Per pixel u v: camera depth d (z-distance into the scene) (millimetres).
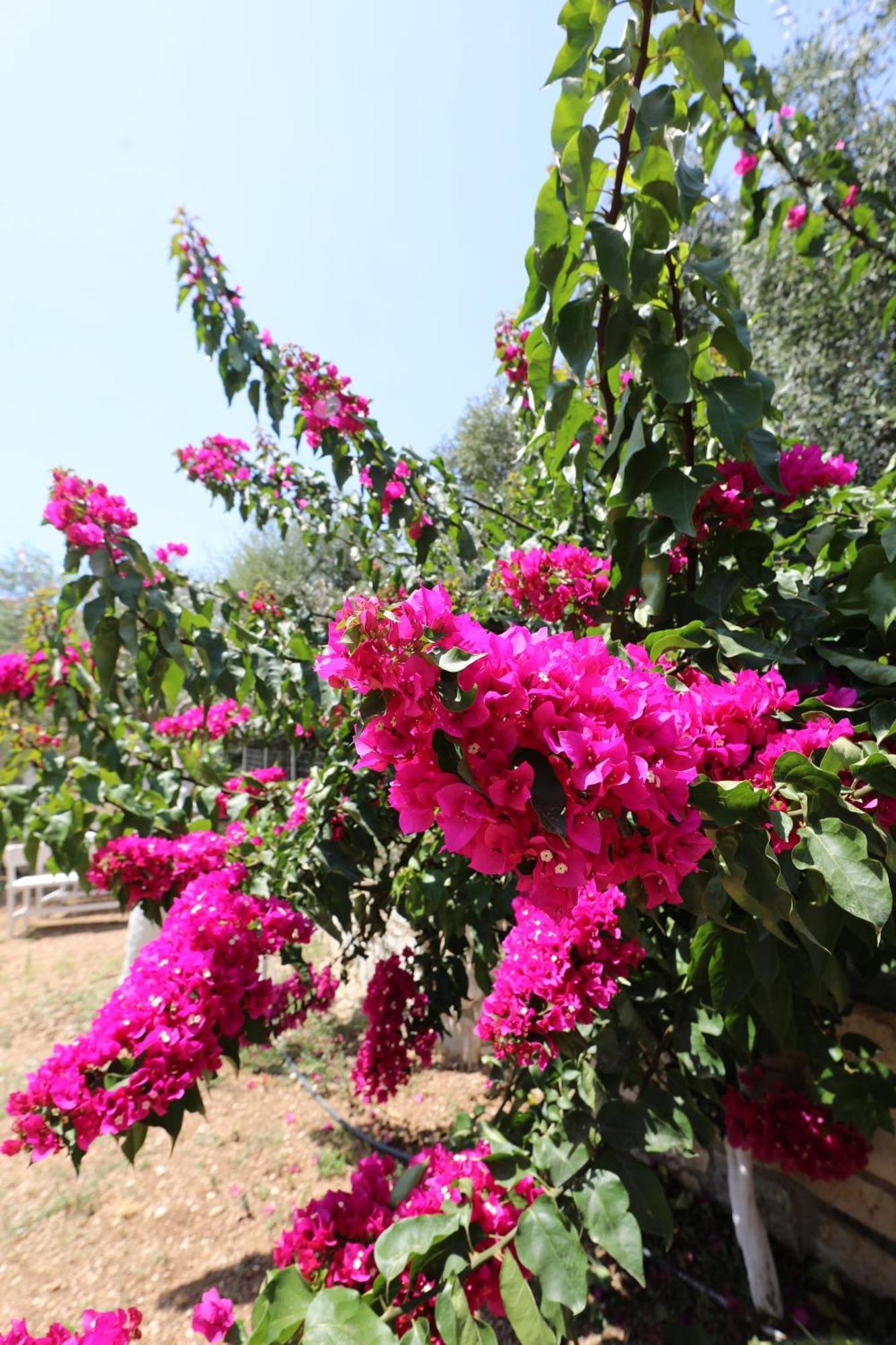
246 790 3418
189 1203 3473
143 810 2699
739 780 1030
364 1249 1494
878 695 1429
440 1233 1271
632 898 988
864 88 5484
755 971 1382
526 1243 1302
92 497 2232
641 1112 1684
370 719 830
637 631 1869
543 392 1568
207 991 1736
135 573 2201
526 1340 1170
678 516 1330
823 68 5500
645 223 1253
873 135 5230
